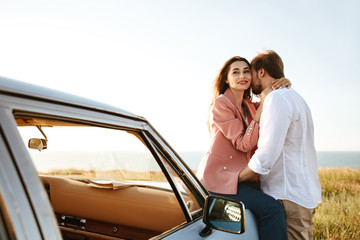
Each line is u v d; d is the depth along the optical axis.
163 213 1.64
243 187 2.40
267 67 2.64
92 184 1.91
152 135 1.40
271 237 2.10
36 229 0.69
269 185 2.39
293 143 2.30
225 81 2.88
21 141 0.72
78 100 0.99
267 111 2.27
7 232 0.65
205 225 1.54
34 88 0.84
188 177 1.61
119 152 1.53
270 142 2.20
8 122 0.71
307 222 2.34
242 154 2.60
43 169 1.34
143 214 1.72
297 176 2.29
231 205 1.38
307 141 2.38
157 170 1.48
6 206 0.65
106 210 1.87
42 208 0.72
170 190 1.59
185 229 1.40
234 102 2.73
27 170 0.71
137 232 1.78
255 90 2.85
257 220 2.19
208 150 2.63
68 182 2.01
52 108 0.88
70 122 0.99
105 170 1.65
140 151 1.48
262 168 2.21
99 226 1.93
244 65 2.73
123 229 1.83
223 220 1.39
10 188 0.66
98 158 1.57
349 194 8.64
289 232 2.34
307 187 2.29
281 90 2.33
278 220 2.13
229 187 2.36
